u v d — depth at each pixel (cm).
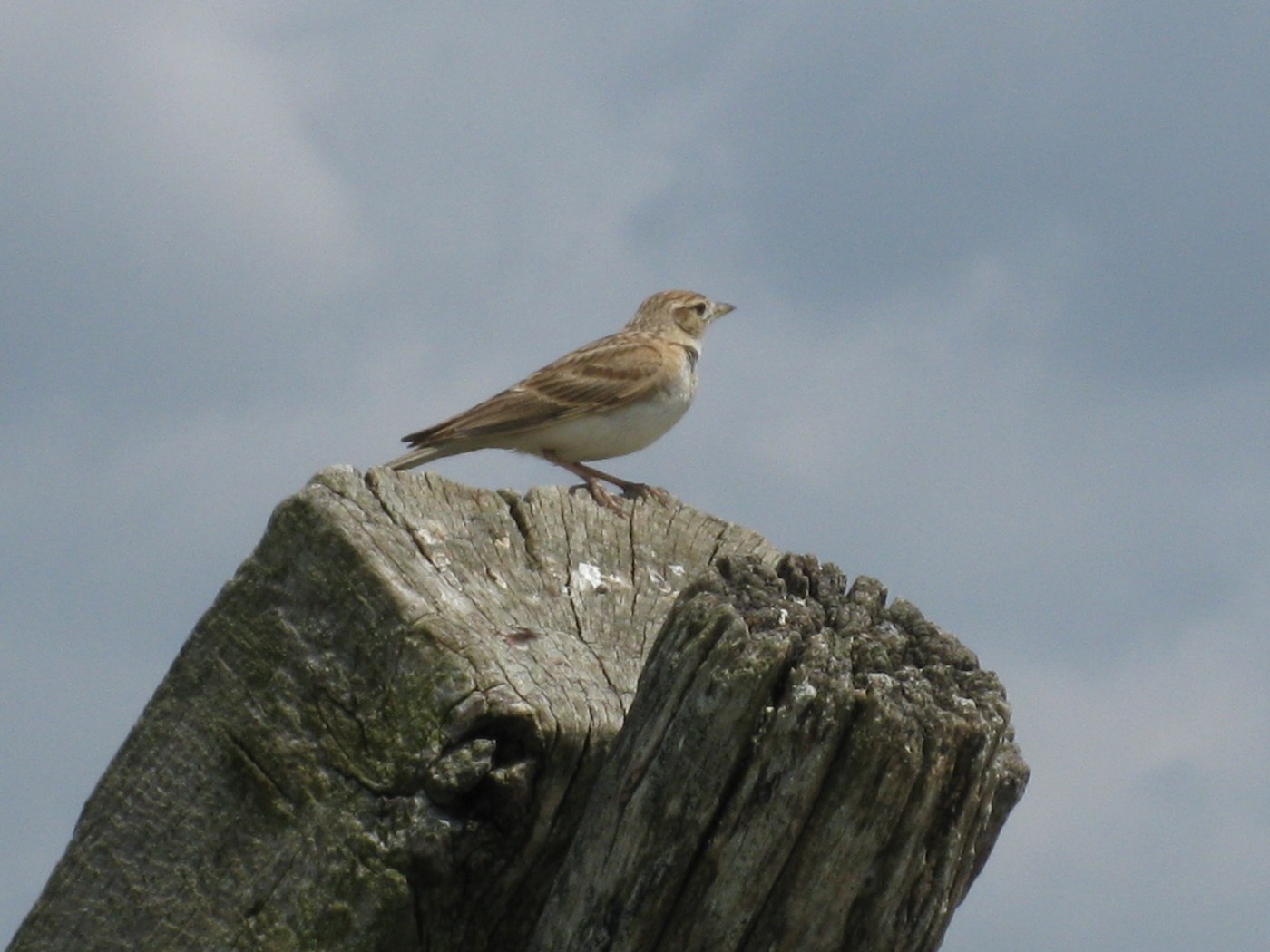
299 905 773
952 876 726
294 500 820
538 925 757
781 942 716
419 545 841
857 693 699
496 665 780
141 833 819
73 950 827
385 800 768
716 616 714
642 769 720
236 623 812
